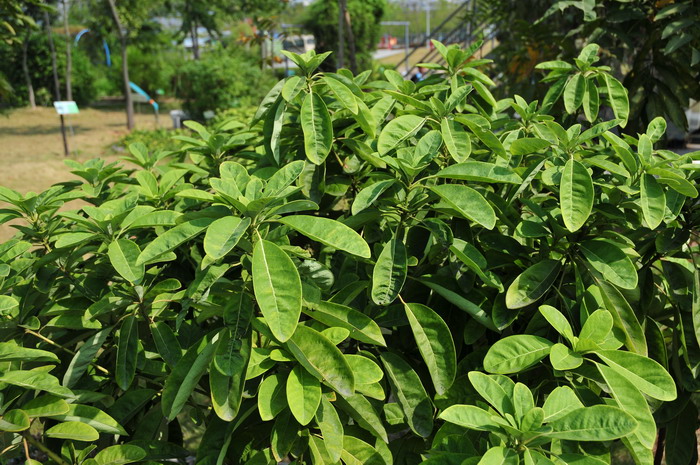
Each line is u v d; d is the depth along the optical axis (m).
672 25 3.97
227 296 1.89
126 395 2.09
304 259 1.99
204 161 3.06
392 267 1.90
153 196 2.45
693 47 4.25
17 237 2.38
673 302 2.25
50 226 2.34
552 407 1.56
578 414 1.50
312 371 1.64
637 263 2.28
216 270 1.78
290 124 2.42
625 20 4.29
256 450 2.00
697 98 4.33
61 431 1.77
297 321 1.50
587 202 1.87
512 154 2.25
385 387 2.08
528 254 2.20
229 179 1.80
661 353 2.18
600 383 1.77
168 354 1.99
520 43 5.54
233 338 1.71
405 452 2.13
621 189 1.98
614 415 1.47
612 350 1.69
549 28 5.25
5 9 7.12
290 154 2.44
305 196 2.29
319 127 2.11
